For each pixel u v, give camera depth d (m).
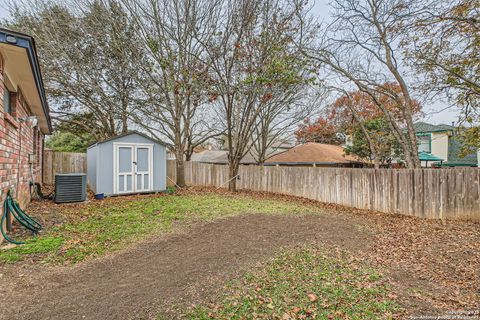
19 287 2.86
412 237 5.55
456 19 6.54
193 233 5.16
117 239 4.65
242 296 2.86
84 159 13.70
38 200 8.14
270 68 9.36
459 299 2.98
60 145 18.73
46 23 11.56
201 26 10.98
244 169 13.24
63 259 3.68
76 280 3.11
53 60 11.80
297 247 4.57
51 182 12.90
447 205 7.18
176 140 12.82
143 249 4.24
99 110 14.18
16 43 3.73
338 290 3.11
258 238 4.97
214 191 11.99
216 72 10.46
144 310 2.50
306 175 10.81
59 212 6.60
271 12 10.20
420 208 7.59
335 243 4.92
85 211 6.84
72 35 11.97
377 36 8.72
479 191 6.80
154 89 12.27
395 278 3.56
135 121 13.23
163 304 2.62
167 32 11.03
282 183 11.71
